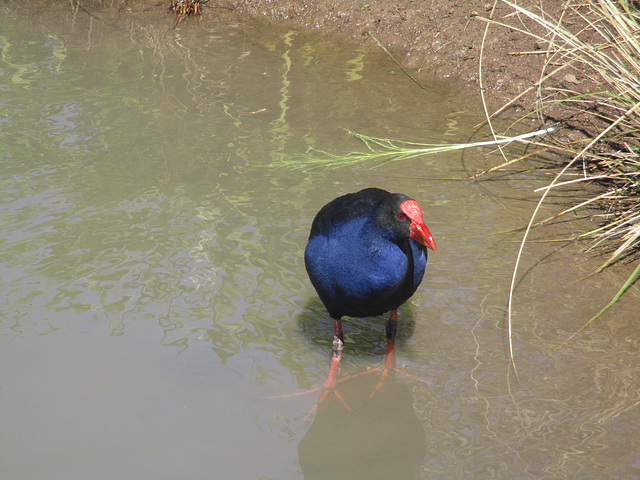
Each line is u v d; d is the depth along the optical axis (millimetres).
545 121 8523
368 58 10734
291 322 5441
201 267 6000
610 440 4195
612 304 5512
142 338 5199
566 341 5117
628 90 6895
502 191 7273
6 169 7457
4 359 4949
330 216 4625
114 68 10422
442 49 10344
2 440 4281
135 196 7043
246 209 6859
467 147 8234
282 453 4230
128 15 12703
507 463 4062
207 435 4359
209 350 5109
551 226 6648
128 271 5926
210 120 8805
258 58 10789
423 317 5457
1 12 12875
